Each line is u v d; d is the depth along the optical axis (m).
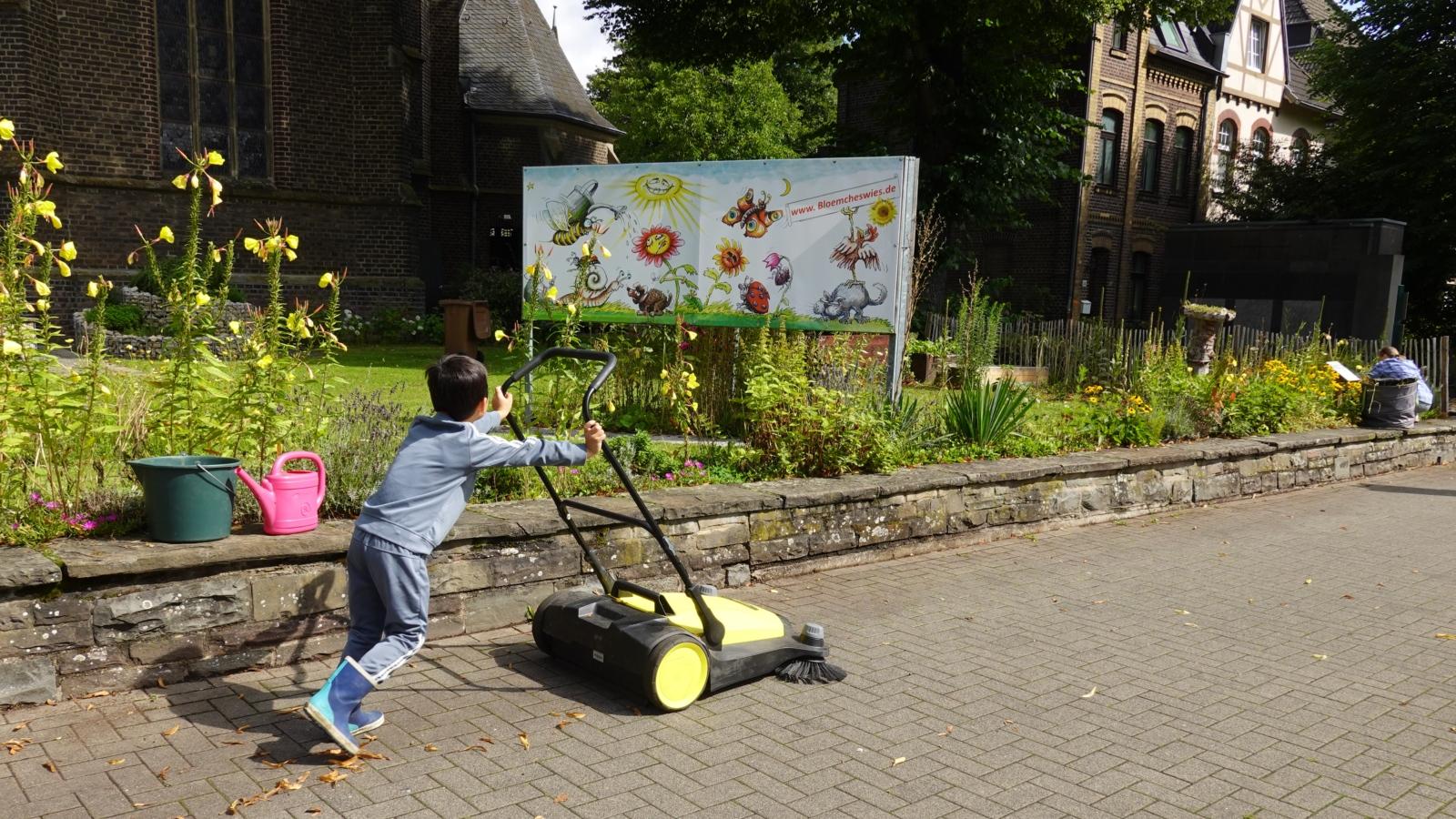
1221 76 30.66
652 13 22.30
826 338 9.03
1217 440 10.60
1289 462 10.97
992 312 17.09
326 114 20.94
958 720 4.36
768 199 8.80
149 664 4.29
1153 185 29.59
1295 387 12.65
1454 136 24.97
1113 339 17.44
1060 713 4.48
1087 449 9.52
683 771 3.78
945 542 7.58
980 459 8.46
